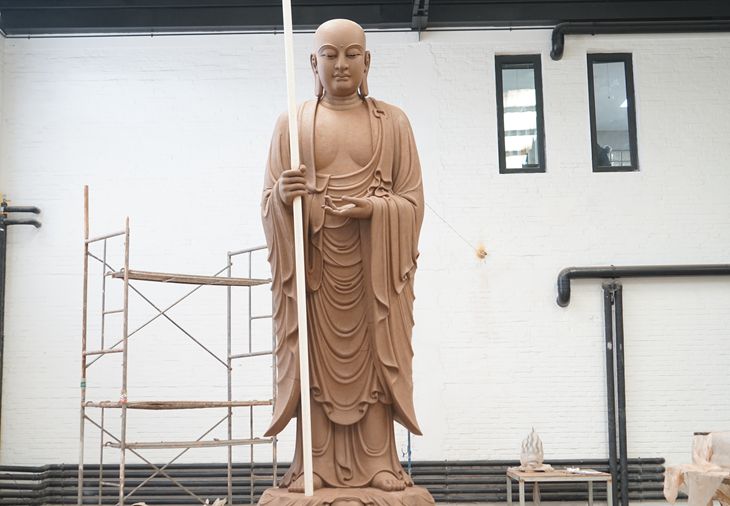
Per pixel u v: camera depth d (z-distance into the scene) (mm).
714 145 11297
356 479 4812
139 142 11109
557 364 10891
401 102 11273
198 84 11227
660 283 11062
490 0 11070
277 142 5074
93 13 10984
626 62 11508
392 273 4875
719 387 10898
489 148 11242
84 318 8242
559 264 11070
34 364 10758
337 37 5000
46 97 11180
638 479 10656
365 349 4887
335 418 4816
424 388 10812
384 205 4848
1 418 10648
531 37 11453
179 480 10500
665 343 10969
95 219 10961
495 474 10641
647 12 11188
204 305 10812
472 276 11008
